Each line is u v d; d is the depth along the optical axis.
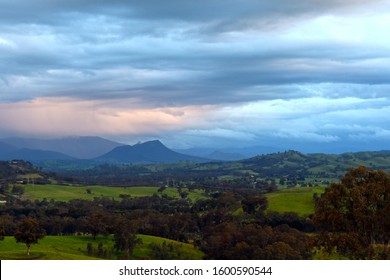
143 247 131.25
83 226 141.25
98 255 119.81
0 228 117.50
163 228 152.62
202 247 125.25
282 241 101.06
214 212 163.38
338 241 40.41
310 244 43.47
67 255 100.75
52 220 152.50
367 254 38.06
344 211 41.19
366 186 39.97
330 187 42.09
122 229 127.38
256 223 141.00
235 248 105.94
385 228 39.28
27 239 99.06
